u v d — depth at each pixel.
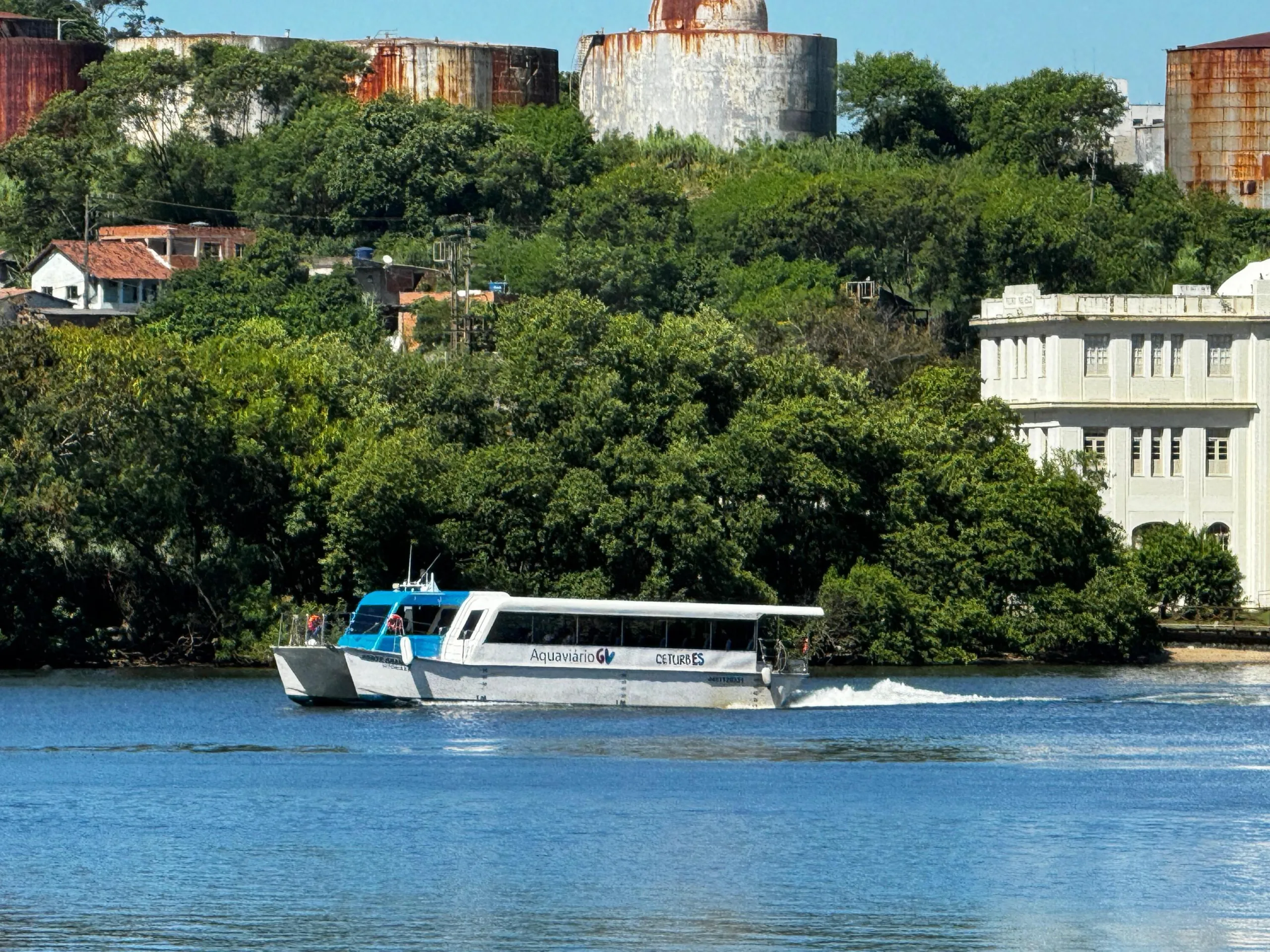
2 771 144.75
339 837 123.25
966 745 161.62
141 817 128.75
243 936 101.56
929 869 116.19
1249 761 153.75
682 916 105.69
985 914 106.62
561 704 176.62
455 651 174.75
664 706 178.12
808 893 110.62
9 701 182.12
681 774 145.88
